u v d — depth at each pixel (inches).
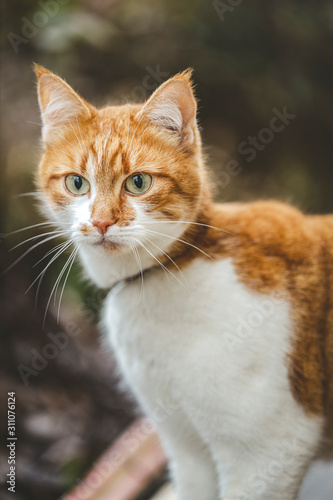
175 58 63.8
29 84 56.7
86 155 36.8
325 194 74.7
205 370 36.4
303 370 36.9
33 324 51.3
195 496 38.9
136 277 37.4
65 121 37.7
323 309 37.4
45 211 39.1
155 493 43.6
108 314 38.7
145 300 37.1
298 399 36.7
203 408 36.8
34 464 46.7
